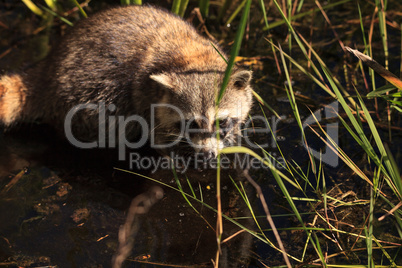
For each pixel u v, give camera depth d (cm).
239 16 492
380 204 309
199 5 467
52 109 385
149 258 278
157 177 342
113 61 364
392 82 275
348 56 436
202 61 356
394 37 453
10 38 451
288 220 303
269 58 444
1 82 379
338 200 295
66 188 327
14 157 353
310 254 279
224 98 344
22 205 310
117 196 323
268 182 332
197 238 293
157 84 351
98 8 486
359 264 269
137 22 377
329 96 399
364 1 496
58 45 392
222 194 326
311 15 486
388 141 354
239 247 286
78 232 293
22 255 276
